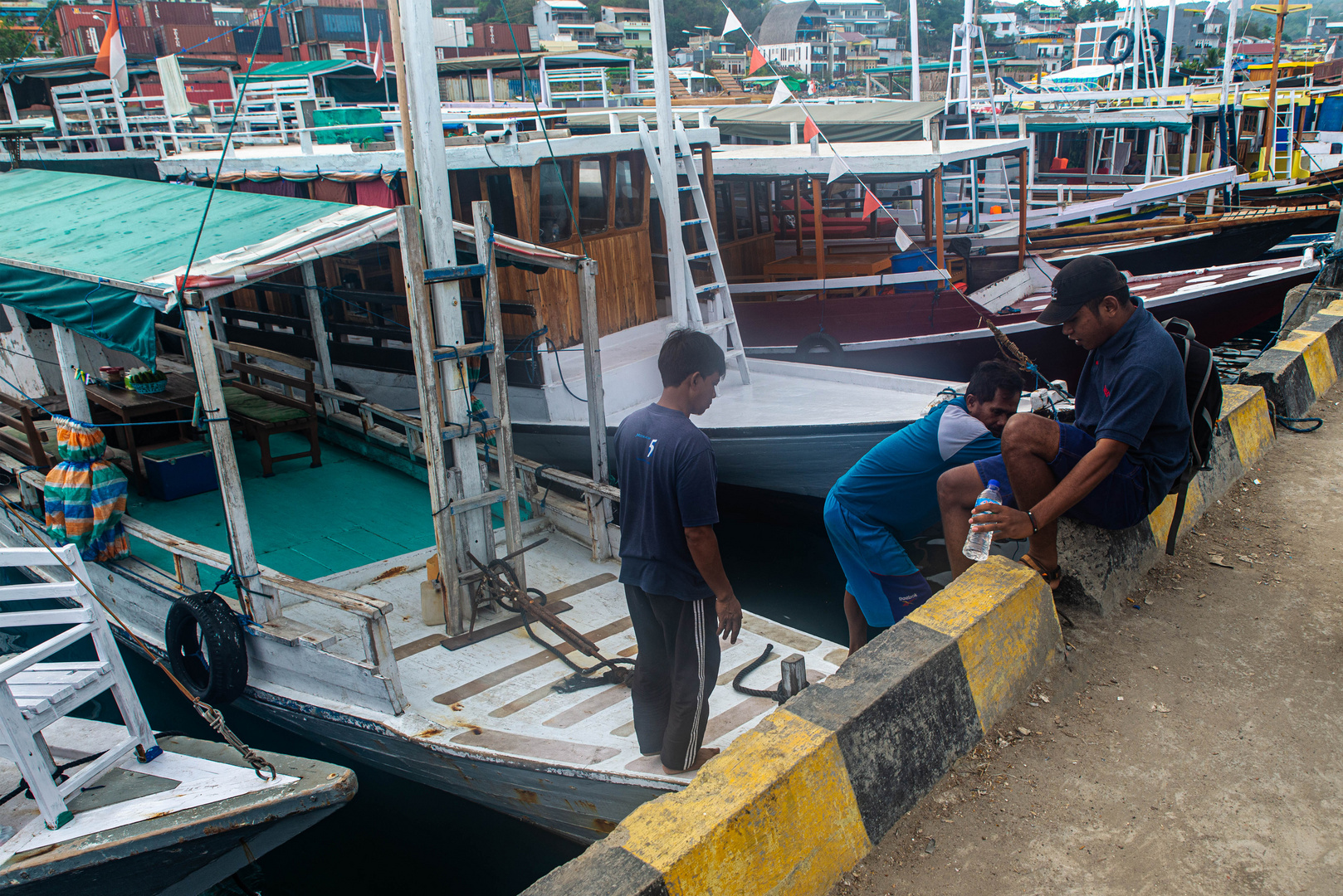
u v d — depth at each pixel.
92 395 7.71
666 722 3.95
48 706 4.09
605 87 16.62
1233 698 3.07
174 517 7.15
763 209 12.80
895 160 10.81
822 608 7.45
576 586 5.97
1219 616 3.56
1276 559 4.02
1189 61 37.75
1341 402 6.25
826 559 8.43
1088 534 3.58
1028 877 2.41
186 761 4.63
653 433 3.33
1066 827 2.56
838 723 2.53
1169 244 14.54
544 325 8.26
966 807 2.66
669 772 3.90
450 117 11.33
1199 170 19.30
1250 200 18.02
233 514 4.90
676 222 8.55
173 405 7.59
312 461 8.15
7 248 6.33
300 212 5.95
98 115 17.86
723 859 2.20
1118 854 2.46
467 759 4.33
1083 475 3.05
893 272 11.97
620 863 2.12
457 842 5.20
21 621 4.18
